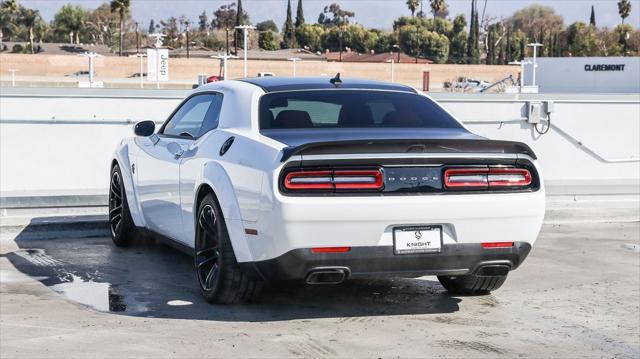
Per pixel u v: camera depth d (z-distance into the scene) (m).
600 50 144.50
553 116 11.17
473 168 5.24
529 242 5.41
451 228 5.21
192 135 6.48
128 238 7.86
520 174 5.35
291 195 4.99
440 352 4.84
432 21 162.88
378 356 4.74
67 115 9.83
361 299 6.05
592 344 5.09
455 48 160.00
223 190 5.48
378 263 5.12
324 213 4.98
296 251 5.02
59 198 8.95
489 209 5.23
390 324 5.41
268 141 5.34
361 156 5.06
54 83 86.19
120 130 10.01
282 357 4.69
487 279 6.07
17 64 87.19
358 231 5.05
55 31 142.38
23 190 9.55
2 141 9.66
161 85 86.31
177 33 142.38
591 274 7.11
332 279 5.17
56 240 8.35
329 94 6.08
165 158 6.68
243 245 5.33
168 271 6.91
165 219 6.75
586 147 11.20
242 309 5.70
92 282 6.50
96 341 4.93
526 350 4.93
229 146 5.64
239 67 89.75
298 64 90.69
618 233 9.23
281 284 6.44
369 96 6.13
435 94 10.83
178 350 4.78
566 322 5.57
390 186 5.09
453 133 5.76
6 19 137.62
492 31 151.88
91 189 9.62
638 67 74.12
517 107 11.05
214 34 146.88
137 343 4.90
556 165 11.17
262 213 5.09
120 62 89.25
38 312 5.57
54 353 4.69
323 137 5.38
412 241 5.14
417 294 6.25
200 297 6.02
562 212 9.98
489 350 4.91
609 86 75.06
